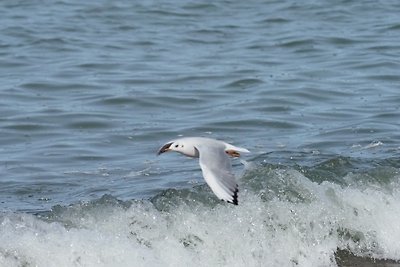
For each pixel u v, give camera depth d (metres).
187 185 18.97
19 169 20.09
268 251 16.11
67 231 15.12
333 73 29.22
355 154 20.86
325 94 26.84
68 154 21.27
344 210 17.03
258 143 22.05
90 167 20.30
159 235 15.66
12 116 24.25
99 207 16.03
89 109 25.06
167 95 26.48
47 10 36.84
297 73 29.17
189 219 15.91
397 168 18.66
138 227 15.69
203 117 24.55
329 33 34.41
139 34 34.34
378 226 17.12
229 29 35.34
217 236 15.86
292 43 32.97
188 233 15.77
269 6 38.66
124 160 20.86
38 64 29.97
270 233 16.25
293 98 26.42
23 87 27.19
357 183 18.06
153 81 28.12
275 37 34.09
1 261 14.41
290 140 22.30
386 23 35.81
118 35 34.12
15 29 33.78
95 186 19.02
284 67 30.05
